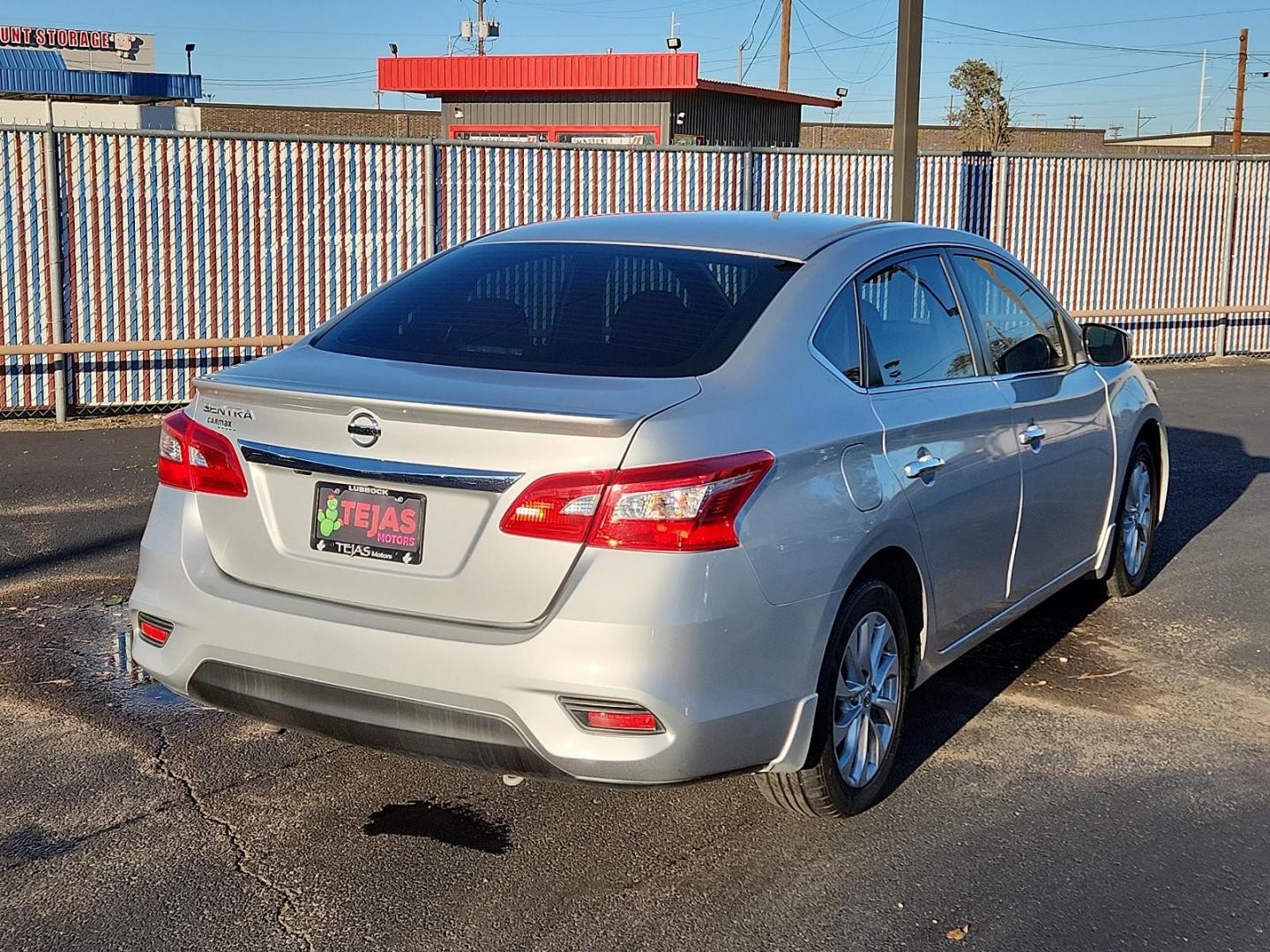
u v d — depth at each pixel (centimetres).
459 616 321
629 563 308
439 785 411
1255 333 1612
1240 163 1549
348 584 332
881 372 399
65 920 329
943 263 461
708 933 329
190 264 1162
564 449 311
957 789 415
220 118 3997
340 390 337
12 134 1090
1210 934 331
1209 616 602
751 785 414
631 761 310
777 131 3061
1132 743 455
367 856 366
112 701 476
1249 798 412
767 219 449
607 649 307
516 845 373
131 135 1123
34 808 390
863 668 381
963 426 424
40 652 525
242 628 339
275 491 343
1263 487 889
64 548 686
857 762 383
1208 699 499
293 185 1182
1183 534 757
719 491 316
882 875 359
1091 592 628
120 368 1155
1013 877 359
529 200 1273
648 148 1301
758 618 325
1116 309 1513
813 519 343
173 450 365
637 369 349
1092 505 547
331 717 333
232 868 358
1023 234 1474
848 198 1391
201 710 468
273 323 1198
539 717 311
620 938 326
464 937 326
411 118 4141
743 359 355
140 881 350
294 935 325
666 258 405
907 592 405
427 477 320
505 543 314
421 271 431
